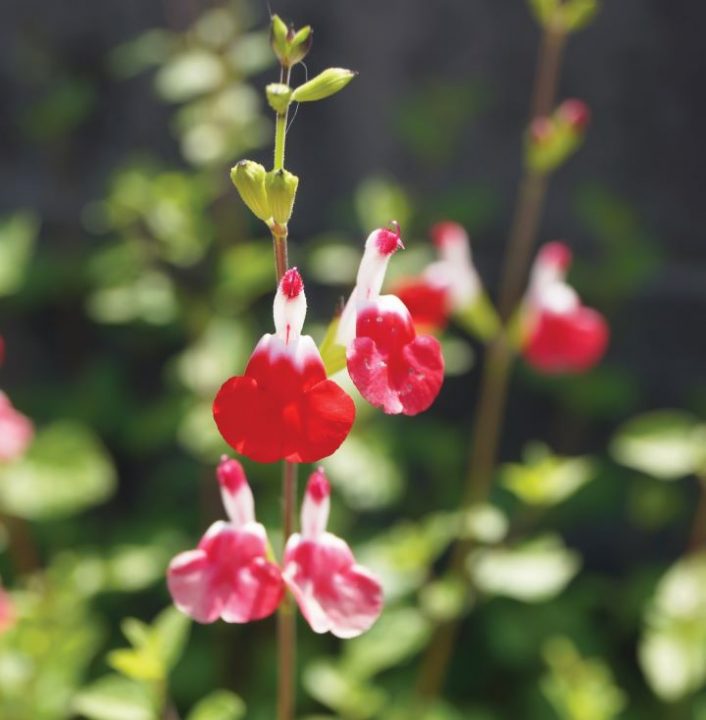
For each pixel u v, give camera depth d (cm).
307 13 73
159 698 45
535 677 62
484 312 53
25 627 50
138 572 58
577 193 75
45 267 77
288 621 41
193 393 65
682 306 75
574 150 74
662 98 72
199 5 71
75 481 58
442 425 75
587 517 74
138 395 83
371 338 38
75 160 81
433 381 38
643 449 57
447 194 75
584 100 73
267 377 38
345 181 78
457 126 75
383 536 58
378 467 59
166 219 65
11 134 80
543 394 78
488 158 76
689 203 74
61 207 81
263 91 75
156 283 66
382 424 66
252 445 37
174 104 78
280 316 38
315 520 39
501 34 73
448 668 65
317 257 67
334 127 76
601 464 71
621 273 69
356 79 75
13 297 76
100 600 65
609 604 67
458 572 55
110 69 77
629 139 73
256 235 75
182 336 77
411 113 71
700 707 60
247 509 39
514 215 77
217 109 65
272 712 59
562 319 53
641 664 65
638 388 77
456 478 70
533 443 80
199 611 39
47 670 49
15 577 66
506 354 54
